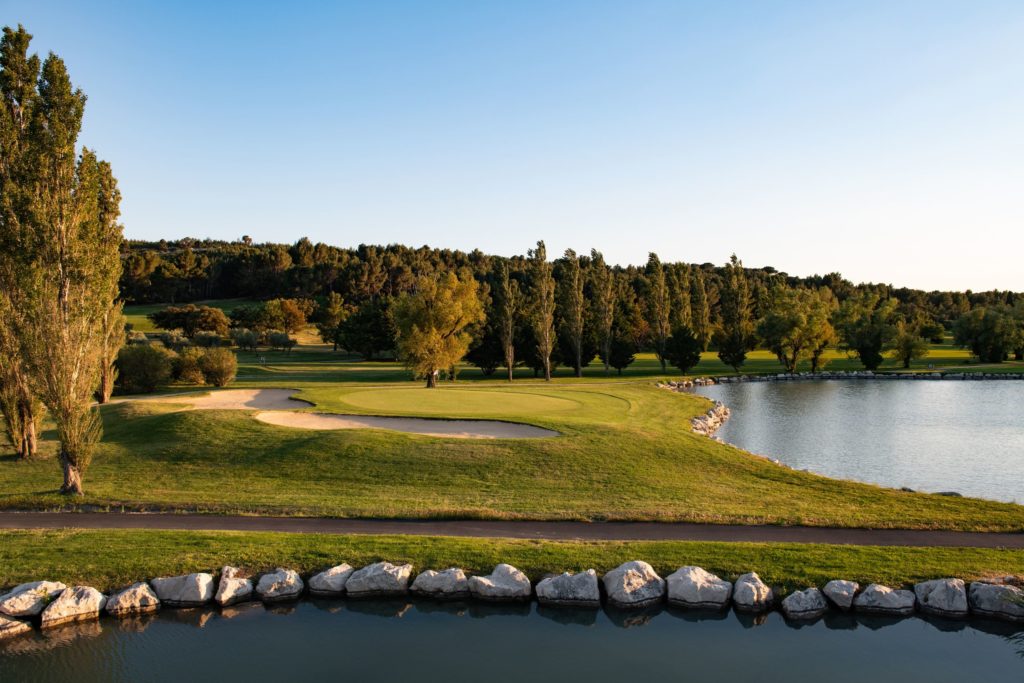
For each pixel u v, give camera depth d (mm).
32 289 21969
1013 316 104312
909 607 13078
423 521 18547
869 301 108250
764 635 12523
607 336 89812
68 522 18375
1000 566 14258
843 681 10945
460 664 11578
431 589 13953
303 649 12133
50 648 12195
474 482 23844
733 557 14867
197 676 11195
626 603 13469
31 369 21672
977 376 85062
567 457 26766
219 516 19047
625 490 22891
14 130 24734
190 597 13758
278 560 14977
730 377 84938
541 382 73875
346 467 25453
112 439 32094
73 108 23844
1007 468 32500
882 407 57719
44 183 22969
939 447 38344
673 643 12258
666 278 121188
